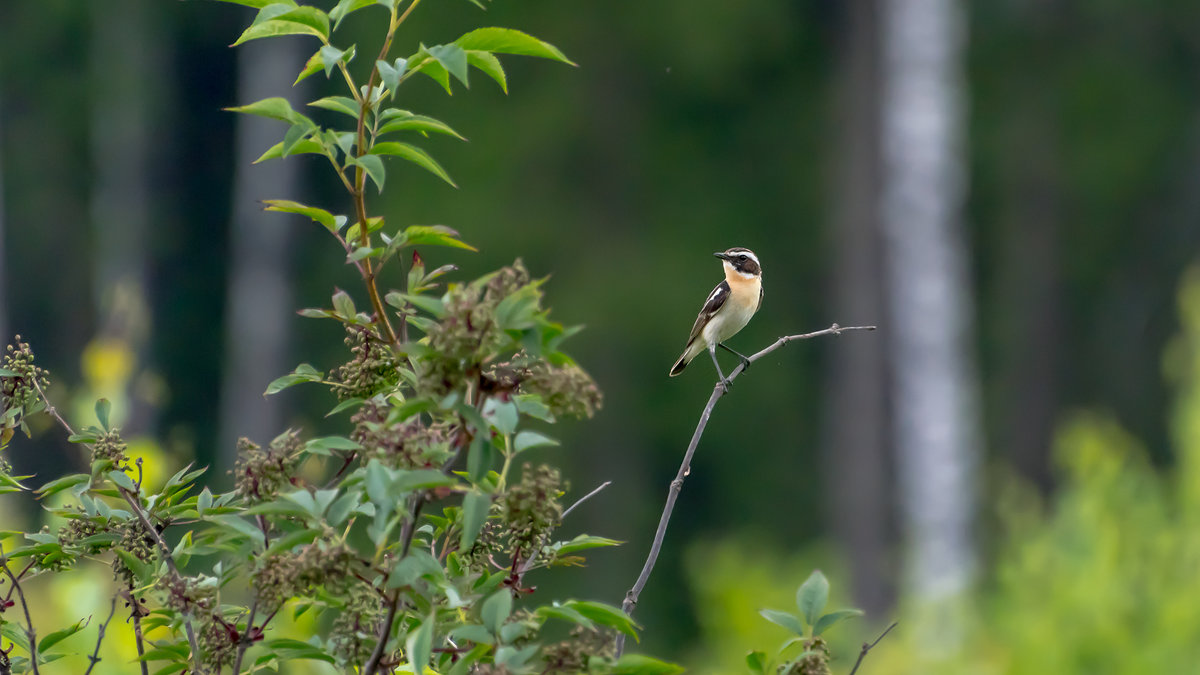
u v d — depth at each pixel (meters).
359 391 3.49
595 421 25.70
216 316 35.75
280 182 30.31
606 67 26.92
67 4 33.41
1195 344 11.23
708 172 27.64
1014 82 29.02
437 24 25.78
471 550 3.55
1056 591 9.88
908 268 21.72
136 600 3.60
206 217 36.28
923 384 21.56
